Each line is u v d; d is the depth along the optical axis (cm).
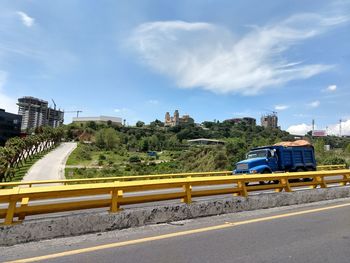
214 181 876
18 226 600
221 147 7244
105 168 6806
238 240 629
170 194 798
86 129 17062
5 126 10662
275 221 796
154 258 525
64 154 9050
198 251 561
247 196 938
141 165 7738
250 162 2248
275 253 552
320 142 7119
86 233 660
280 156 2358
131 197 737
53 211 644
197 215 820
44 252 552
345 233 687
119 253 549
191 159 7706
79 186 662
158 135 17938
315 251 565
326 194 1151
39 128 10956
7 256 531
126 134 17675
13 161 5247
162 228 714
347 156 6475
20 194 601
